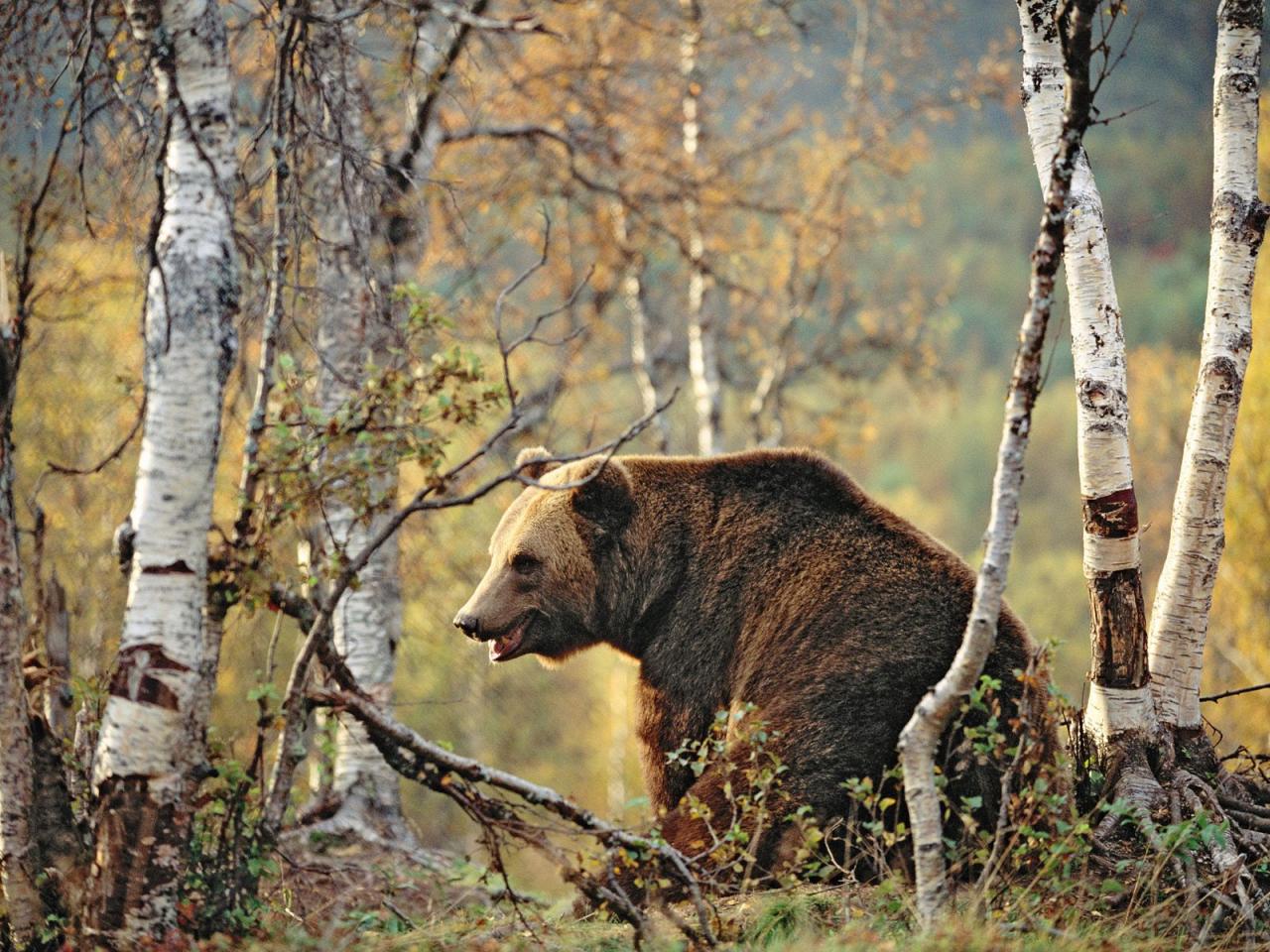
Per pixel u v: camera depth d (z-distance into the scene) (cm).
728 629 1133
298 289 1134
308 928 998
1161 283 10062
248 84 1627
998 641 1040
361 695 924
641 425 940
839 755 1024
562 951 924
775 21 2903
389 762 920
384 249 1805
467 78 1844
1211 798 1053
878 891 943
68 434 2772
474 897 1362
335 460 1024
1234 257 1154
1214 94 1182
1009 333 12231
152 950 841
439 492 955
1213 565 1152
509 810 920
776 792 986
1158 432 5262
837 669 1045
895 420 12100
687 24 2839
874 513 1120
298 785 1653
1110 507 1110
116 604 2652
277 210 1102
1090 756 1134
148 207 1131
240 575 930
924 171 12412
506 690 4500
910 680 1031
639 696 1182
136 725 856
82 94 1032
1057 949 862
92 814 928
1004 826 991
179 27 909
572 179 2553
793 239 3466
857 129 3450
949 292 3650
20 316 1040
